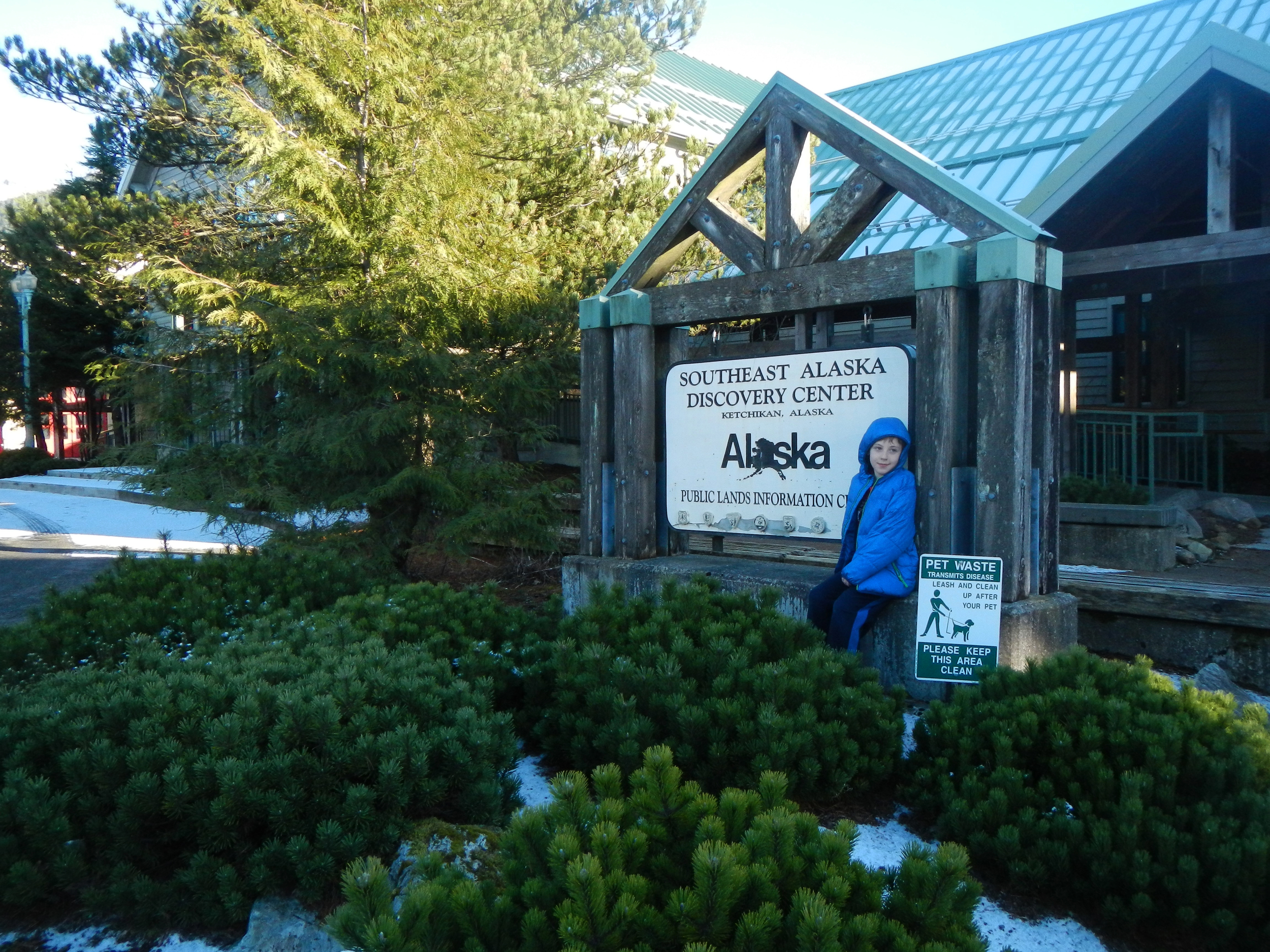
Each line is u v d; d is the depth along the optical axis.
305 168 7.65
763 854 2.40
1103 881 3.03
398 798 3.25
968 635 4.57
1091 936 3.05
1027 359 4.85
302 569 6.23
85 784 3.21
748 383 5.96
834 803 3.81
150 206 13.39
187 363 8.24
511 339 8.84
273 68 7.62
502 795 3.61
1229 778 3.30
